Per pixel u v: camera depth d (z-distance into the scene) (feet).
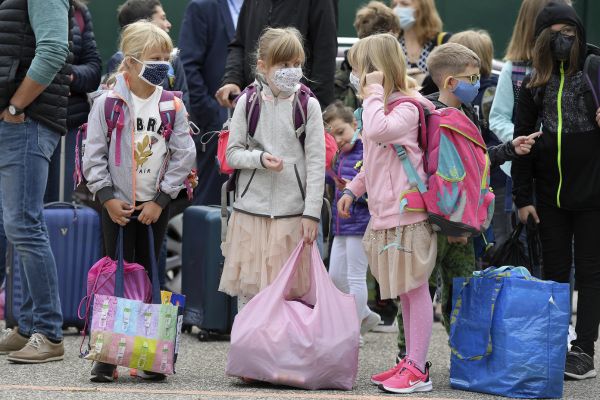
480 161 54.90
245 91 57.67
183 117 57.26
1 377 56.34
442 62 56.29
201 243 70.85
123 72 56.59
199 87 80.79
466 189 54.03
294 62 56.49
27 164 59.82
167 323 54.70
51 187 76.13
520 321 54.13
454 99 56.75
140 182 56.29
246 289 57.06
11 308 69.72
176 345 55.01
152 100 56.75
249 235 56.70
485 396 54.34
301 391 53.98
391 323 78.28
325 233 65.05
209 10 81.25
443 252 57.41
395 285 54.44
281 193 56.59
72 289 71.67
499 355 54.44
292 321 54.54
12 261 69.67
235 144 57.00
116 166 55.98
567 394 55.93
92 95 63.87
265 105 56.95
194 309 71.61
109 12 98.17
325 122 67.77
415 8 81.35
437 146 54.03
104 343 53.52
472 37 70.59
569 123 60.13
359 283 67.77
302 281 56.75
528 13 65.21
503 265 61.41
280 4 71.56
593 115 59.57
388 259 54.80
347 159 68.03
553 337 54.08
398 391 54.19
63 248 71.31
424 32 81.71
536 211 61.98
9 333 63.72
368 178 55.57
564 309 54.34
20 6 59.21
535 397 53.88
